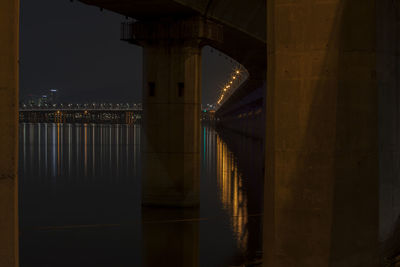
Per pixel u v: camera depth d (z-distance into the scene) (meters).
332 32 8.30
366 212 8.59
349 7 8.30
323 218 8.48
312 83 8.42
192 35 21.83
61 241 16.22
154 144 22.77
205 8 21.95
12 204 7.11
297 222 8.61
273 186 8.78
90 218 20.41
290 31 8.48
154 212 21.59
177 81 22.42
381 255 8.95
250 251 14.72
